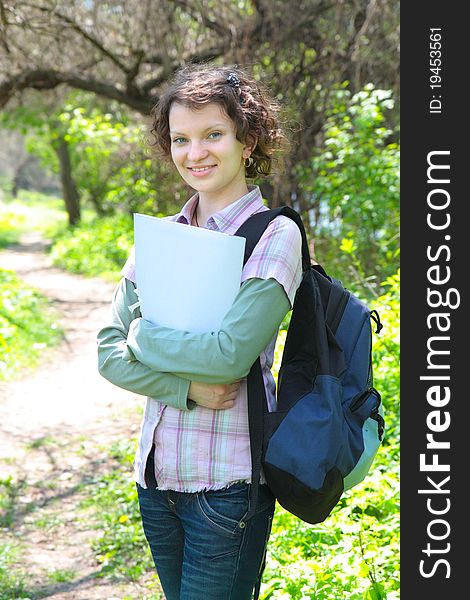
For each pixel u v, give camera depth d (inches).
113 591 171.0
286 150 106.9
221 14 499.2
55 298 583.2
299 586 129.7
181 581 95.8
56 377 355.9
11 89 566.6
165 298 92.2
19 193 2465.6
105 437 274.2
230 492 91.4
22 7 514.9
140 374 92.4
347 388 94.7
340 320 97.2
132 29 537.3
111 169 973.2
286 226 91.9
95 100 755.4
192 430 92.3
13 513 211.9
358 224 369.7
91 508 214.7
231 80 94.3
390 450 185.3
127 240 775.1
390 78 468.8
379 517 160.1
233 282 90.0
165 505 96.5
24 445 264.8
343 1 470.3
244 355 88.0
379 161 361.1
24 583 173.3
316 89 489.1
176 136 94.7
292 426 89.4
